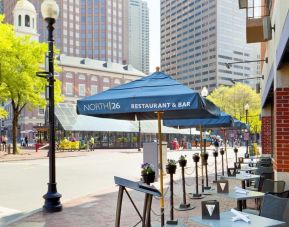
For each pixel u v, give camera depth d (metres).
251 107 74.50
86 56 168.62
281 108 9.02
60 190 14.21
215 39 164.38
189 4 183.50
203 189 11.91
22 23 83.00
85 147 50.19
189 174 18.88
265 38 9.67
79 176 19.02
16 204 11.33
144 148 16.48
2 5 161.12
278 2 8.45
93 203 10.84
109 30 169.25
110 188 14.09
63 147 47.44
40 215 9.27
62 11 163.00
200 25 175.50
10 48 32.75
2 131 81.12
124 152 44.56
